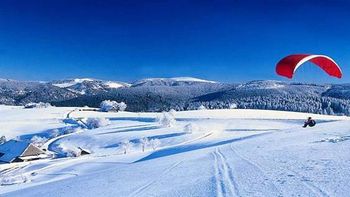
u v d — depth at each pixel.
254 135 64.50
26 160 95.75
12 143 102.06
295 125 144.75
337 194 12.69
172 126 143.50
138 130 138.75
